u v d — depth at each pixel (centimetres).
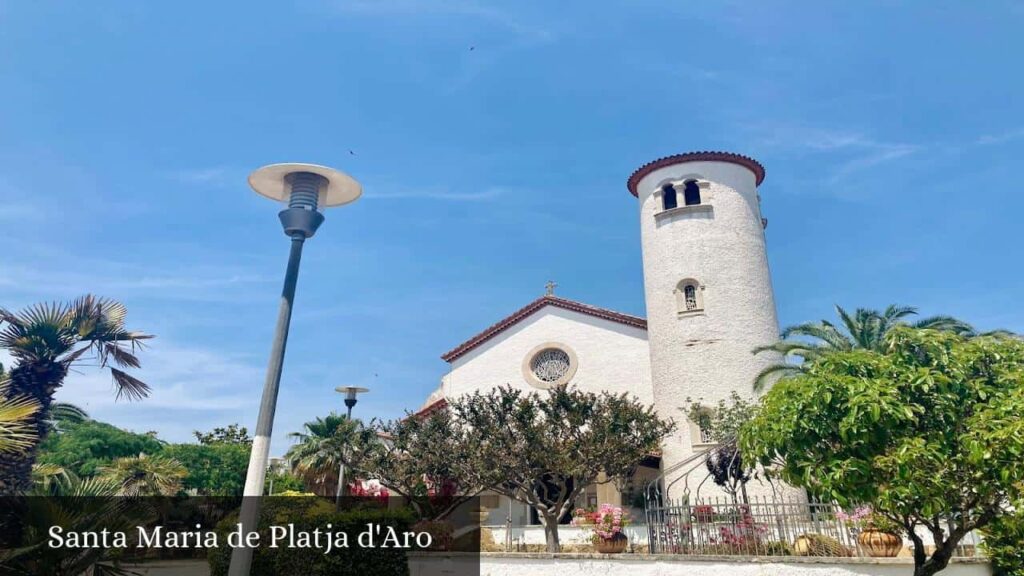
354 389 2706
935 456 815
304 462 4109
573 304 3175
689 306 2775
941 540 938
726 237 2806
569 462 1828
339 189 1080
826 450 905
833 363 944
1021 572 1186
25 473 1344
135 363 1634
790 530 1552
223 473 4850
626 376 2966
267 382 928
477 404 2159
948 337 930
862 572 1248
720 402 2472
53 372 1482
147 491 3125
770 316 2748
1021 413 774
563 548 2028
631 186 3178
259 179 1053
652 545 1588
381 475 2175
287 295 988
